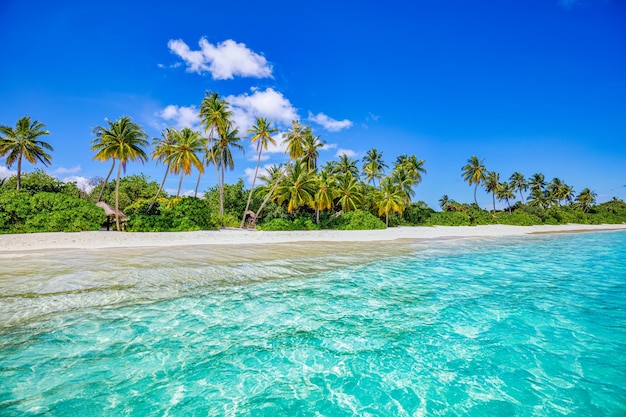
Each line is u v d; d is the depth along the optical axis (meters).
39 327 6.66
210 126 36.88
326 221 39.59
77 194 39.19
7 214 22.81
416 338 6.65
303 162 43.06
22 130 33.69
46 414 4.14
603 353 6.05
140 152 29.19
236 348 6.07
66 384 4.79
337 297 9.41
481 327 7.26
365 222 38.44
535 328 7.22
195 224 30.19
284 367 5.45
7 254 15.14
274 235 27.55
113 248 17.92
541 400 4.61
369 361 5.69
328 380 5.08
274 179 43.25
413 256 17.94
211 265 13.35
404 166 59.00
